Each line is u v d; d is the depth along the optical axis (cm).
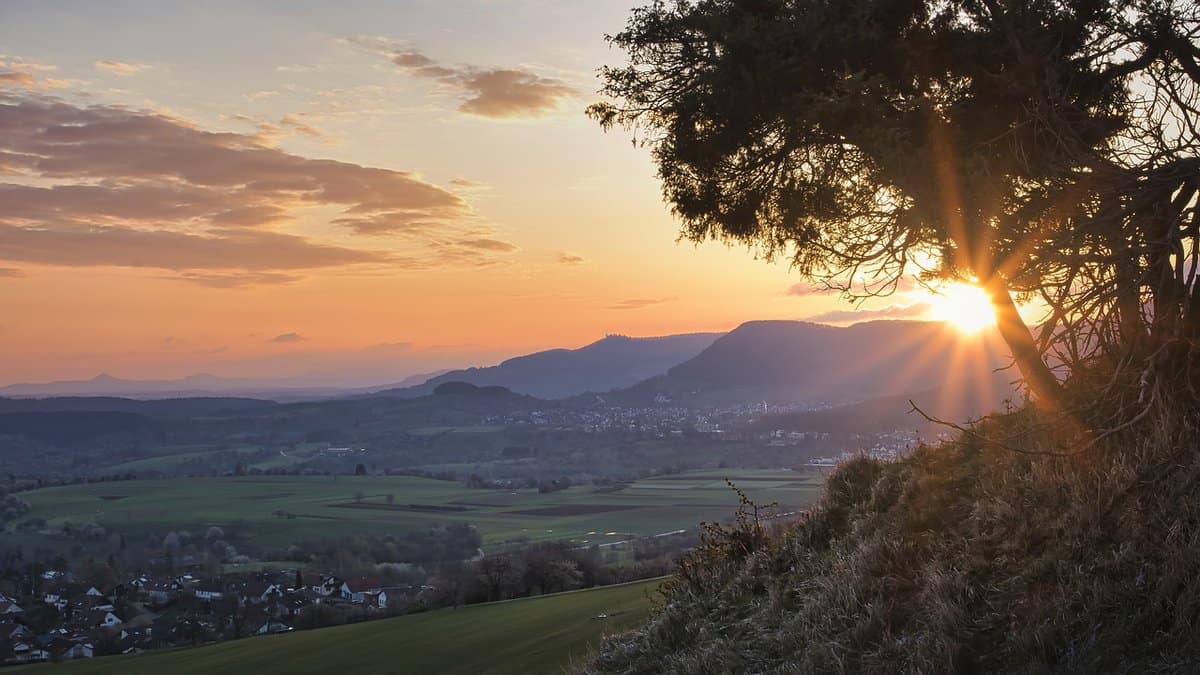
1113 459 754
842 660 739
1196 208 713
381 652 3456
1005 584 717
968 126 934
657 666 980
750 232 1205
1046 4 938
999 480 875
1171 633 569
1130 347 754
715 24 1082
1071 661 597
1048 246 725
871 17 987
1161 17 882
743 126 1103
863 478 1134
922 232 887
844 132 989
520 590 6544
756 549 1148
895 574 833
